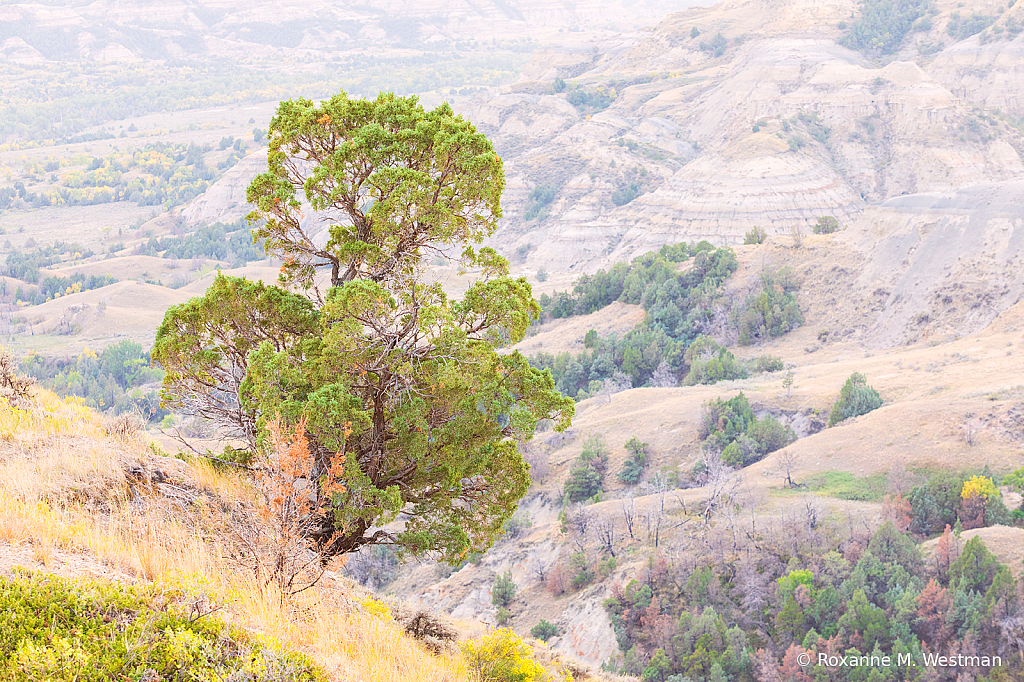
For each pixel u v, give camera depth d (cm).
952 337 12500
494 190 1644
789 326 14400
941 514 6506
